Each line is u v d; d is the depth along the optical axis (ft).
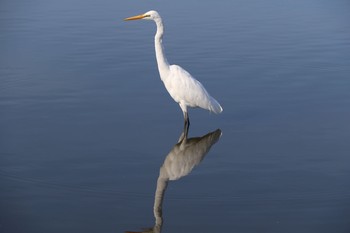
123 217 32.76
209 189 36.42
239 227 31.65
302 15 78.33
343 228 31.48
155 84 55.26
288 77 57.06
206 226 31.78
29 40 67.26
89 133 44.75
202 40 67.67
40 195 35.04
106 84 55.06
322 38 69.00
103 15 77.30
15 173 37.96
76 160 40.19
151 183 37.14
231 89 54.08
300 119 47.67
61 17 76.54
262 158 41.01
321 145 42.98
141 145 42.88
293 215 32.96
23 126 45.83
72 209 33.45
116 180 37.37
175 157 41.01
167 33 69.92
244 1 85.30
